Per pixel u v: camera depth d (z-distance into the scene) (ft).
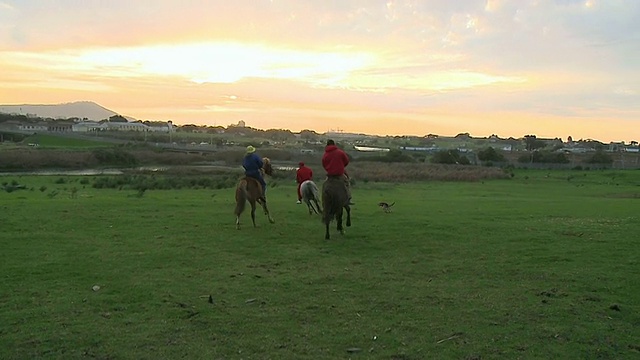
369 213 68.74
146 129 547.49
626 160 314.35
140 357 22.15
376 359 22.18
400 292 31.83
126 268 36.99
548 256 42.04
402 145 483.51
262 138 479.82
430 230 54.08
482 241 48.44
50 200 80.84
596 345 23.68
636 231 54.29
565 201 103.45
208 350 22.93
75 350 22.76
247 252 42.80
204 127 633.20
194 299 30.04
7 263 37.78
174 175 181.37
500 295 31.27
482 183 183.01
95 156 249.34
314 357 22.33
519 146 484.33
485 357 22.36
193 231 52.19
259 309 28.43
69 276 34.68
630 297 30.94
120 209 68.59
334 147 49.32
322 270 37.11
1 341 23.53
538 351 22.98
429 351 22.95
